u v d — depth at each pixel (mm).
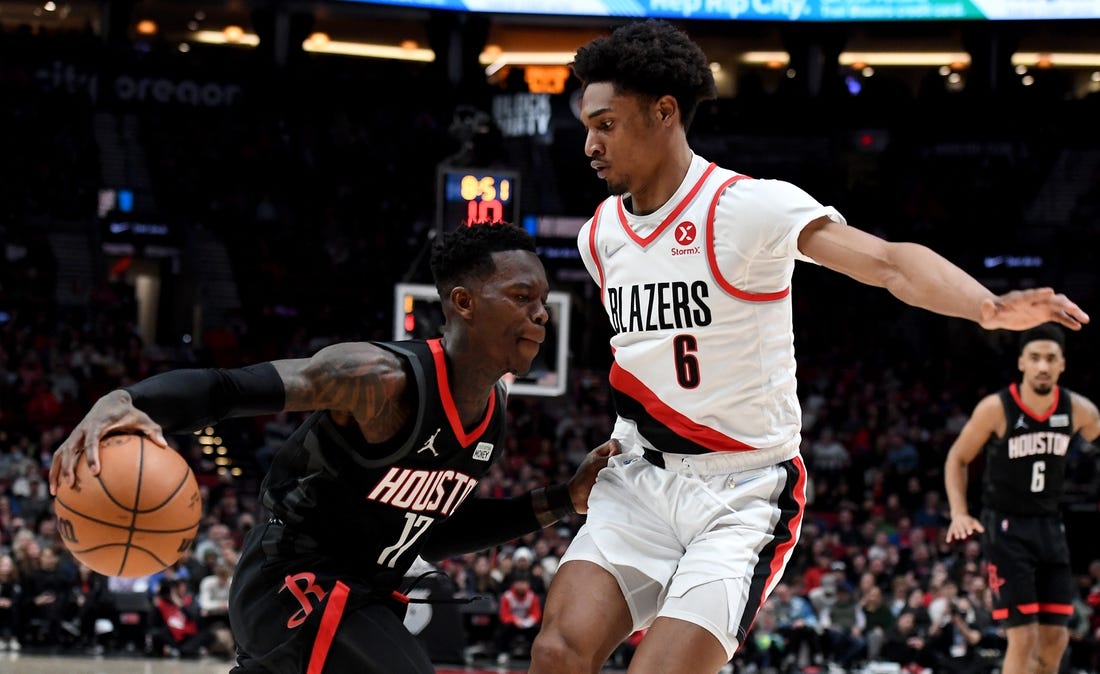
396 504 5871
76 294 37281
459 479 6016
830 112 41875
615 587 5992
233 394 5277
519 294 5762
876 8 34594
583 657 5793
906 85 41969
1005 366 37812
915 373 37969
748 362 5996
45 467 27031
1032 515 11680
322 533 5930
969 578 22109
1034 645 11641
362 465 5730
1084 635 21609
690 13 35344
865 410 34844
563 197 44844
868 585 22422
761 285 5941
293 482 5965
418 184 42938
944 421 34250
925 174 43188
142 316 40969
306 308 39875
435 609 18125
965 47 40719
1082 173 43688
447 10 35938
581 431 33406
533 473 28078
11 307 35750
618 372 6336
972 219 41906
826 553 24125
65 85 40250
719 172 6020
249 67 41781
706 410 6039
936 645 21438
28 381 32219
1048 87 41125
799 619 22016
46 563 21625
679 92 5957
